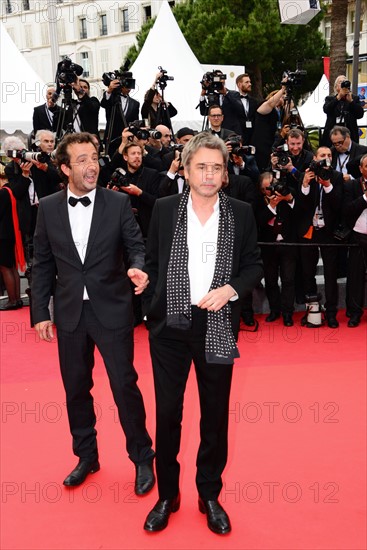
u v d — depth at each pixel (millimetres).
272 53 18844
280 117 6609
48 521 2652
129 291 2814
